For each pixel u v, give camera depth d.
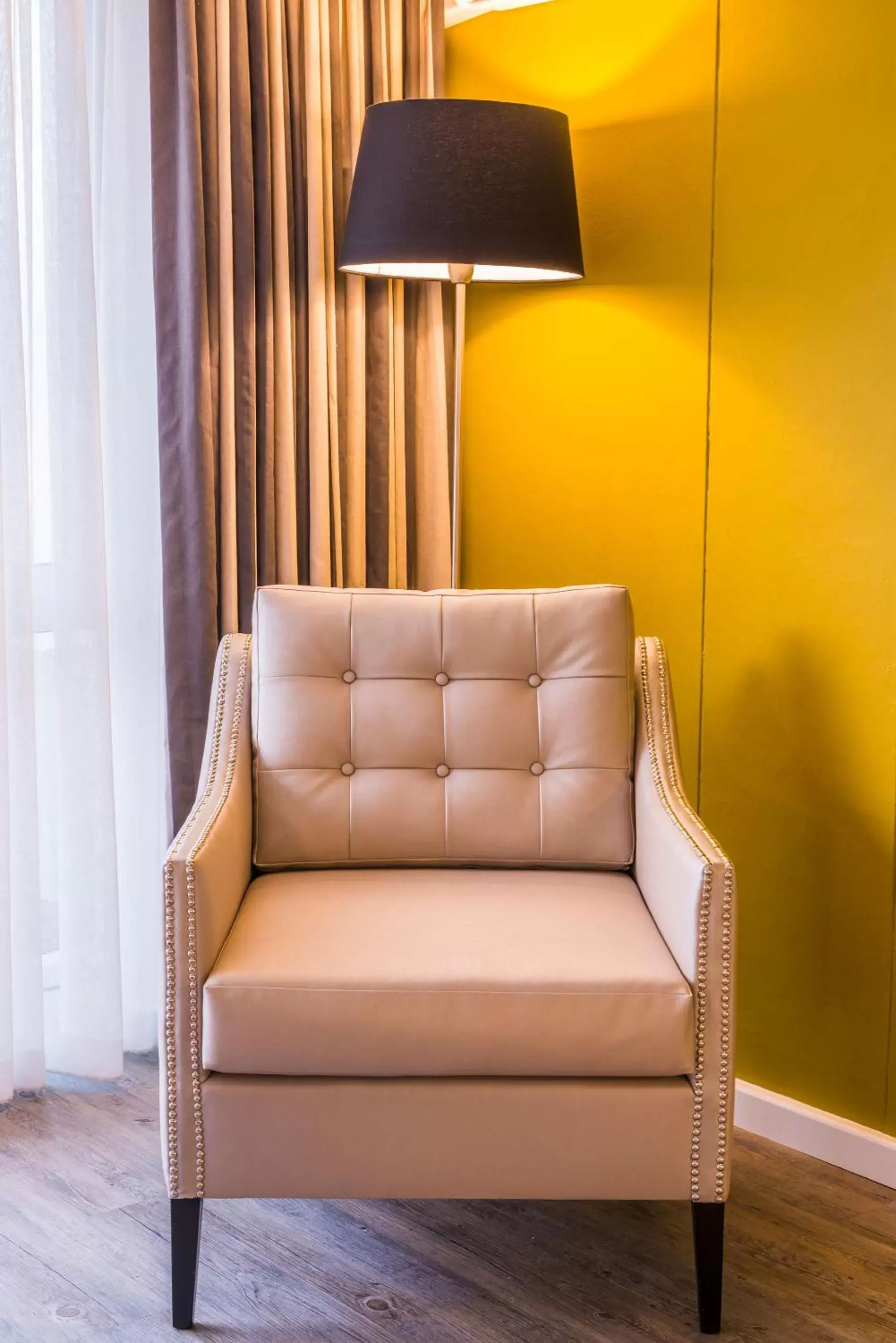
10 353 2.23
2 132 2.17
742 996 2.43
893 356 2.12
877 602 2.17
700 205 2.39
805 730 2.31
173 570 2.41
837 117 2.16
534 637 2.20
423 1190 1.74
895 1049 2.20
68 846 2.40
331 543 2.63
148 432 2.49
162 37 2.29
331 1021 1.69
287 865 2.15
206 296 2.36
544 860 2.15
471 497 2.85
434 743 2.18
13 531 2.26
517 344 2.72
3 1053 2.35
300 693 2.18
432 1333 1.77
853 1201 2.14
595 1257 1.96
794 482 2.29
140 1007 2.60
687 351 2.44
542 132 2.29
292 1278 1.89
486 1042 1.69
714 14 2.33
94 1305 1.82
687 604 2.49
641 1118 1.71
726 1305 1.84
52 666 2.43
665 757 2.13
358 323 2.61
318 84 2.51
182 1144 1.73
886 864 2.19
